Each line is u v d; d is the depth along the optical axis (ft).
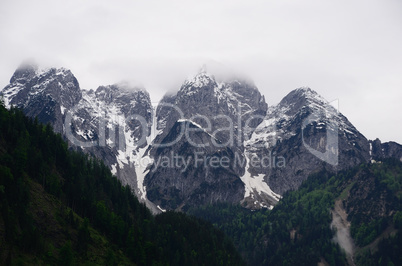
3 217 622.13
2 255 583.99
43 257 624.59
